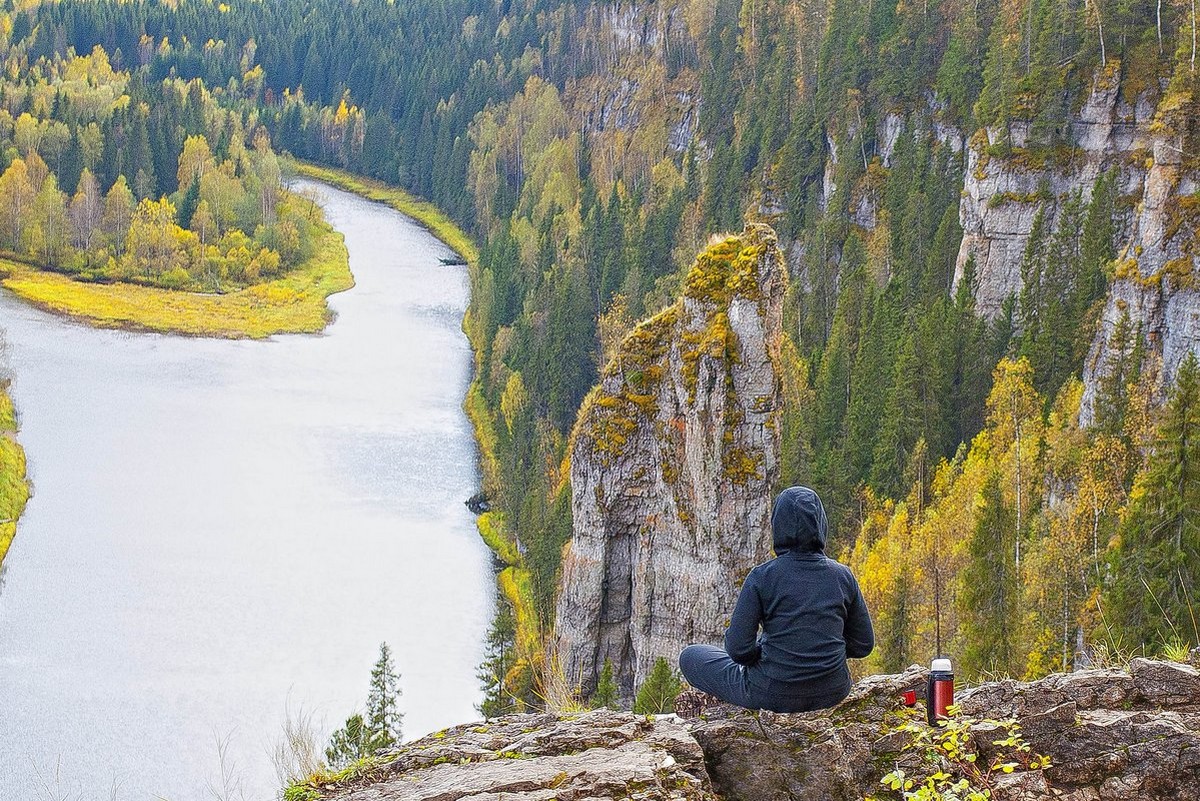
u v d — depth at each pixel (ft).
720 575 135.74
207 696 236.43
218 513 330.34
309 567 299.79
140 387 433.89
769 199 499.92
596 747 37.60
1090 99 340.18
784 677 34.83
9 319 502.79
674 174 592.60
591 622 144.56
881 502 275.39
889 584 206.59
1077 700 38.34
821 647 34.73
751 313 133.49
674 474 139.23
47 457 360.89
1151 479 135.03
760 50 611.88
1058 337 295.28
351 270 620.90
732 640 35.37
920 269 387.75
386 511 339.36
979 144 362.94
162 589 284.20
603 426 142.61
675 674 126.82
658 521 141.18
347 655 256.52
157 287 570.87
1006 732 36.91
